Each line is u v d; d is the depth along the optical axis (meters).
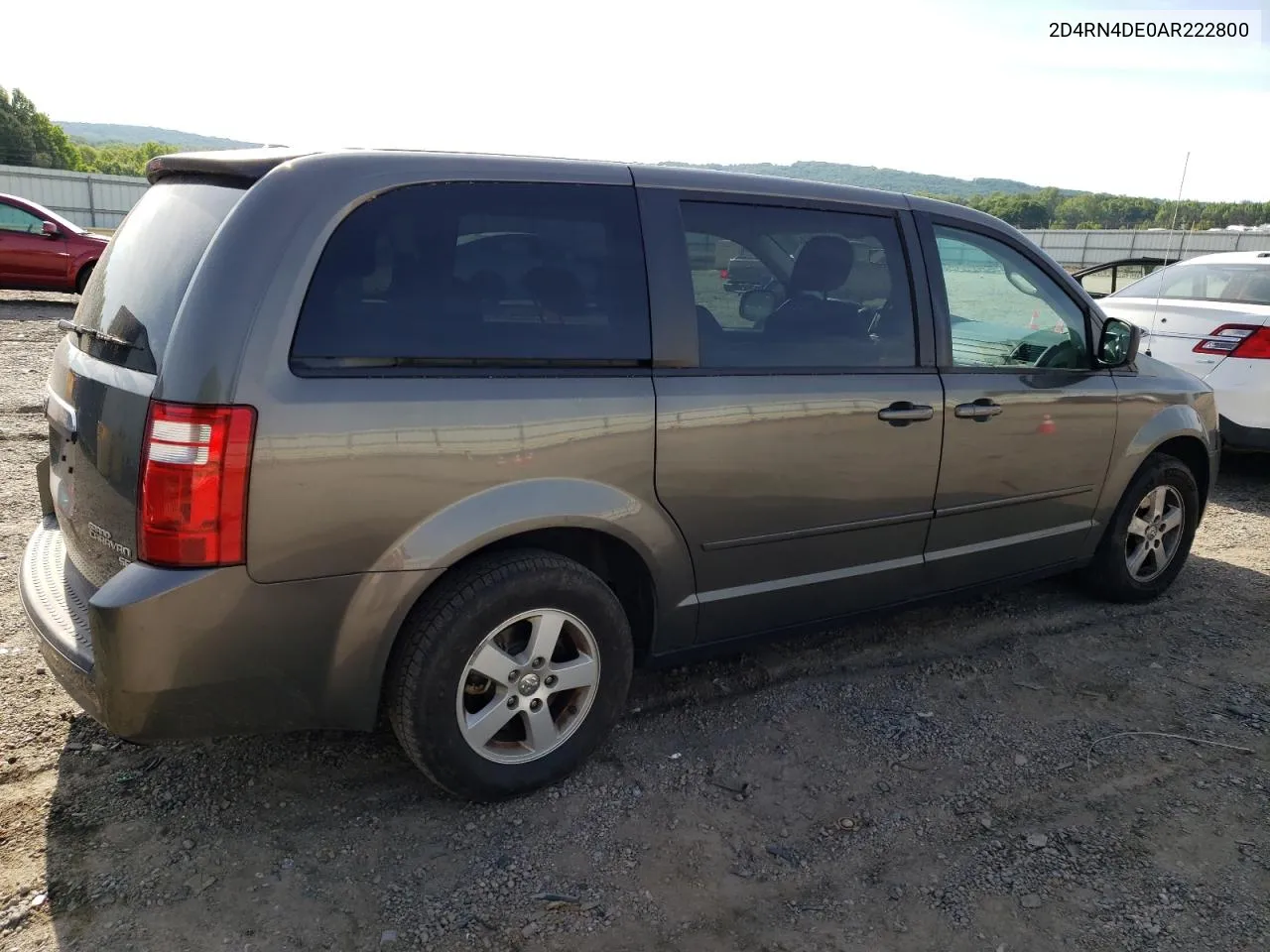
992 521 3.78
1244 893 2.54
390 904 2.37
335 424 2.30
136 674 2.22
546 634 2.72
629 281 2.81
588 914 2.38
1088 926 2.40
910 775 3.05
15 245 13.38
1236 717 3.51
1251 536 5.76
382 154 2.53
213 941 2.22
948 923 2.40
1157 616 4.45
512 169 2.69
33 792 2.72
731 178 3.11
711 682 3.60
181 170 2.71
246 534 2.24
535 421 2.58
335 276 2.37
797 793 2.93
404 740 2.61
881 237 3.40
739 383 2.97
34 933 2.21
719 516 2.99
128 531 2.29
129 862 2.47
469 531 2.50
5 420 6.92
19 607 3.85
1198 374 6.51
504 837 2.65
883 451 3.31
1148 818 2.87
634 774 2.99
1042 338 3.89
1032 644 4.08
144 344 2.35
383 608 2.44
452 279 2.54
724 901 2.45
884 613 3.65
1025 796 2.96
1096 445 4.05
